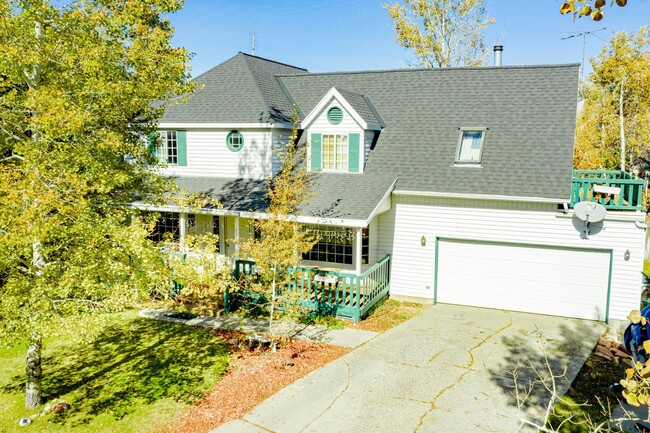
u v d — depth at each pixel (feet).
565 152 54.54
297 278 51.57
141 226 35.96
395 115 65.21
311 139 61.72
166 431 31.68
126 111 36.65
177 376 39.47
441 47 119.44
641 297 53.26
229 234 65.41
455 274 57.36
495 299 56.08
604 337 46.78
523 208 53.36
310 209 53.26
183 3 38.34
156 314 53.72
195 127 65.16
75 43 33.45
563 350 43.47
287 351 43.68
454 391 35.91
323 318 51.80
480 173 55.57
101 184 32.50
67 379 39.47
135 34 36.11
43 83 34.14
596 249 51.34
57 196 28.17
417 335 47.29
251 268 54.75
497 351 43.29
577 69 62.54
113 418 33.53
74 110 31.27
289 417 32.76
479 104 62.80
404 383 37.24
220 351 44.16
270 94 68.03
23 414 34.27
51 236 30.81
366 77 72.23
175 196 48.62
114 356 43.62
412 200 57.67
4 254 29.73
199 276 37.52
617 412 32.76
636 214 49.60
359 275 50.39
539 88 62.13
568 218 51.98
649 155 100.32
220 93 68.33
